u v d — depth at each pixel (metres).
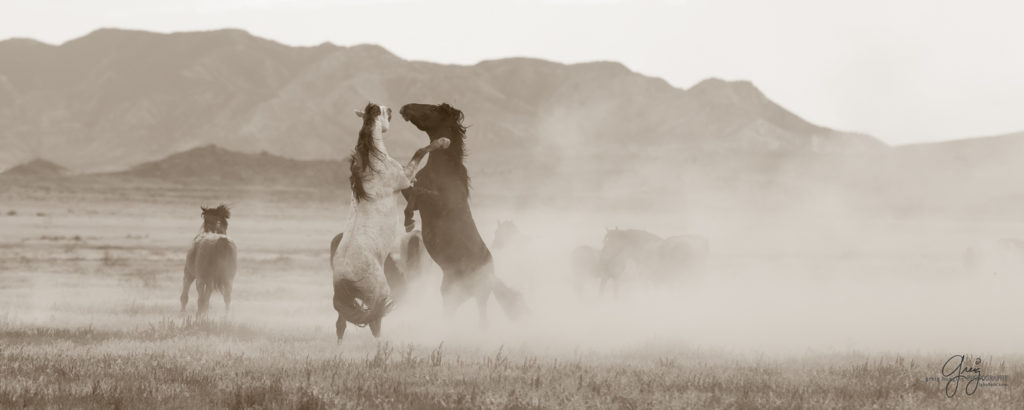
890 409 9.85
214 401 9.60
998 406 10.02
